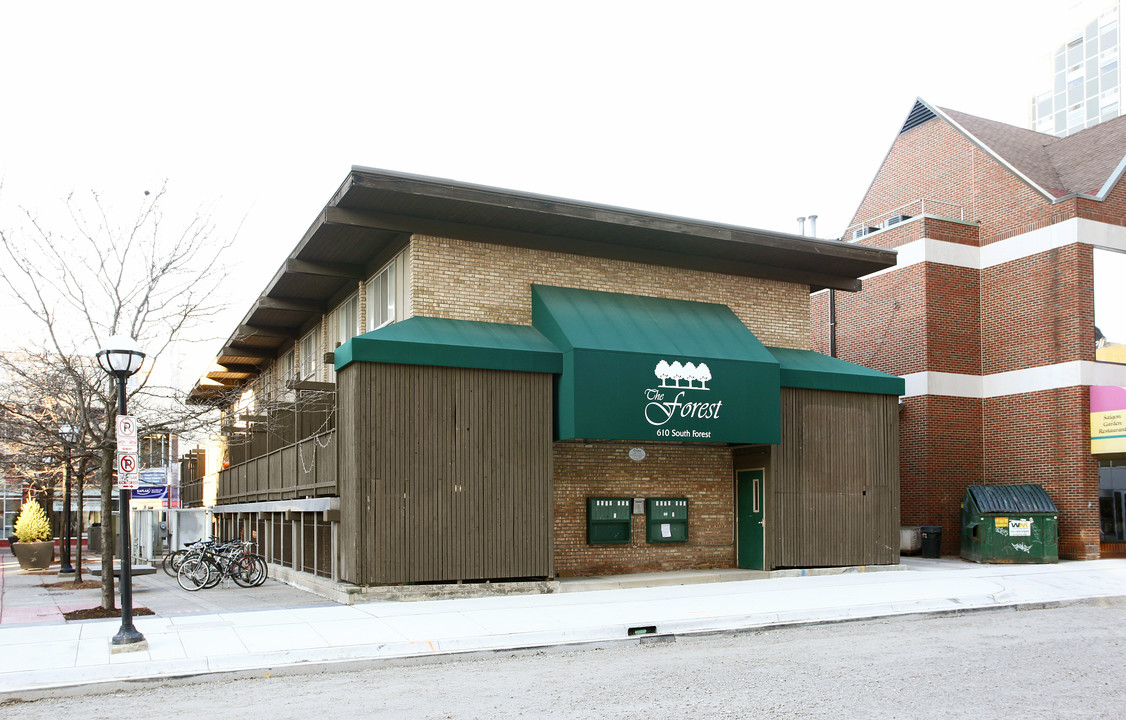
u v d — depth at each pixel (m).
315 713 8.69
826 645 12.23
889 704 8.63
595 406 17.28
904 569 21.03
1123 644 12.14
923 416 25.36
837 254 20.98
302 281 22.56
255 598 17.39
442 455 16.61
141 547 30.20
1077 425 23.55
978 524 23.52
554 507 18.59
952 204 28.02
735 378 18.81
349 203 17.08
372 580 15.80
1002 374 25.72
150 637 12.37
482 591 16.56
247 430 25.77
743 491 20.69
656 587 17.83
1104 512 23.88
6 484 34.38
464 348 16.88
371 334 16.53
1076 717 8.12
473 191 17.02
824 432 20.48
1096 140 28.36
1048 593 17.42
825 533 20.19
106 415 15.54
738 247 20.23
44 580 22.86
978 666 10.56
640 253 20.23
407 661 11.48
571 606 15.19
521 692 9.47
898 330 26.48
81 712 9.00
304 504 18.73
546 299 18.64
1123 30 82.38
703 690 9.38
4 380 22.78
